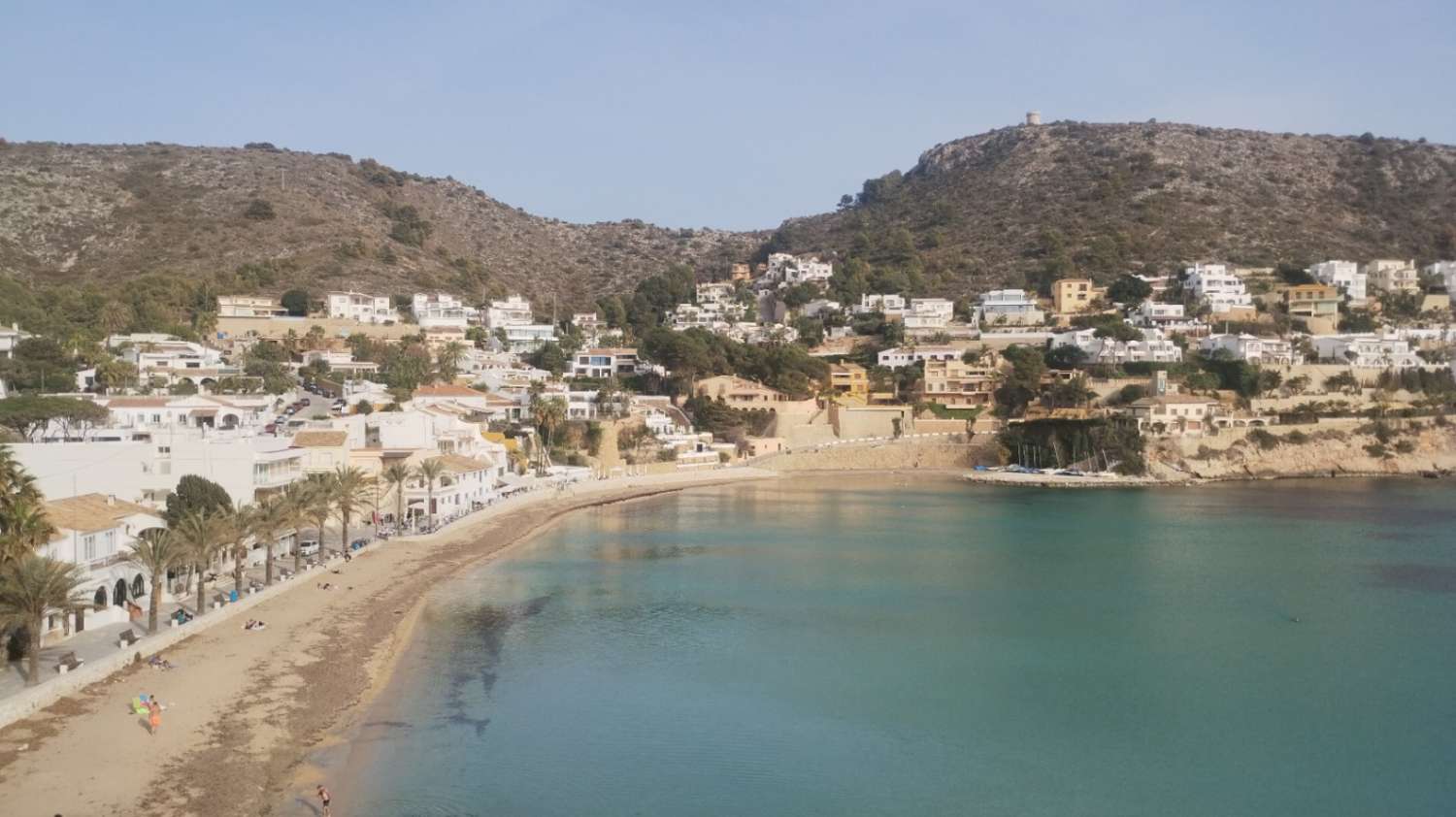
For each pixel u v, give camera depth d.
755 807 52.62
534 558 116.88
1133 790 55.44
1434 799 54.56
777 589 101.00
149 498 100.38
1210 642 82.69
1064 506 166.50
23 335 168.62
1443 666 76.69
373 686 68.19
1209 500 172.88
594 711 65.31
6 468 60.41
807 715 65.56
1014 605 94.69
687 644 80.88
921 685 71.62
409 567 106.88
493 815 50.72
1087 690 71.06
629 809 51.91
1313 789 55.69
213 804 48.94
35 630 57.69
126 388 164.50
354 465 133.62
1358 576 107.94
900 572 110.19
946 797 54.34
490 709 65.00
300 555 104.19
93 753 52.75
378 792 52.50
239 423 140.50
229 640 72.94
